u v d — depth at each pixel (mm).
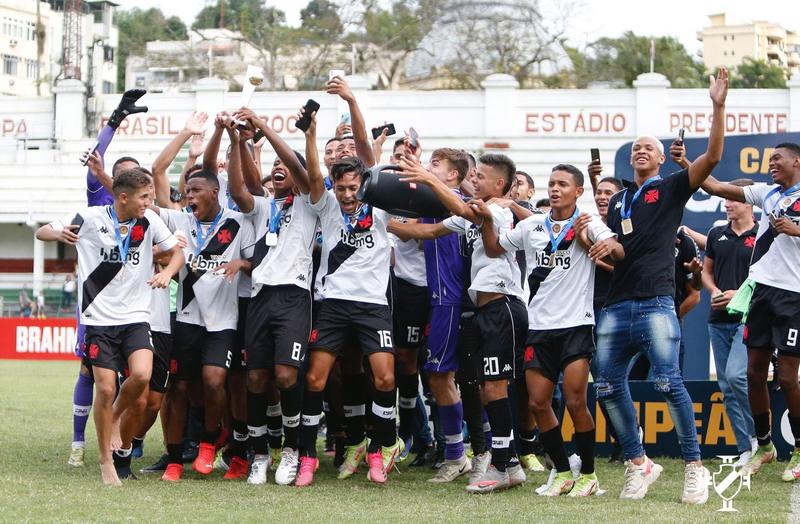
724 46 104000
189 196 7539
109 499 6371
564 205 6789
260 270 7309
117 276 7039
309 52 49406
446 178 7918
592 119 37062
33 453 8547
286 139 37156
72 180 39469
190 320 7562
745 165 10906
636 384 8734
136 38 63500
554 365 6844
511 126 37344
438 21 48531
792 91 36281
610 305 6871
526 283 8062
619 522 5742
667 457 8719
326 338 7285
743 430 8375
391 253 8023
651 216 6738
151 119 38219
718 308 8359
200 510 6051
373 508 6262
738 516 5977
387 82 49312
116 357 7043
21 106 40500
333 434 8258
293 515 5941
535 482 7562
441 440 8406
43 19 80062
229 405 8188
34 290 39219
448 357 7531
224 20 59812
